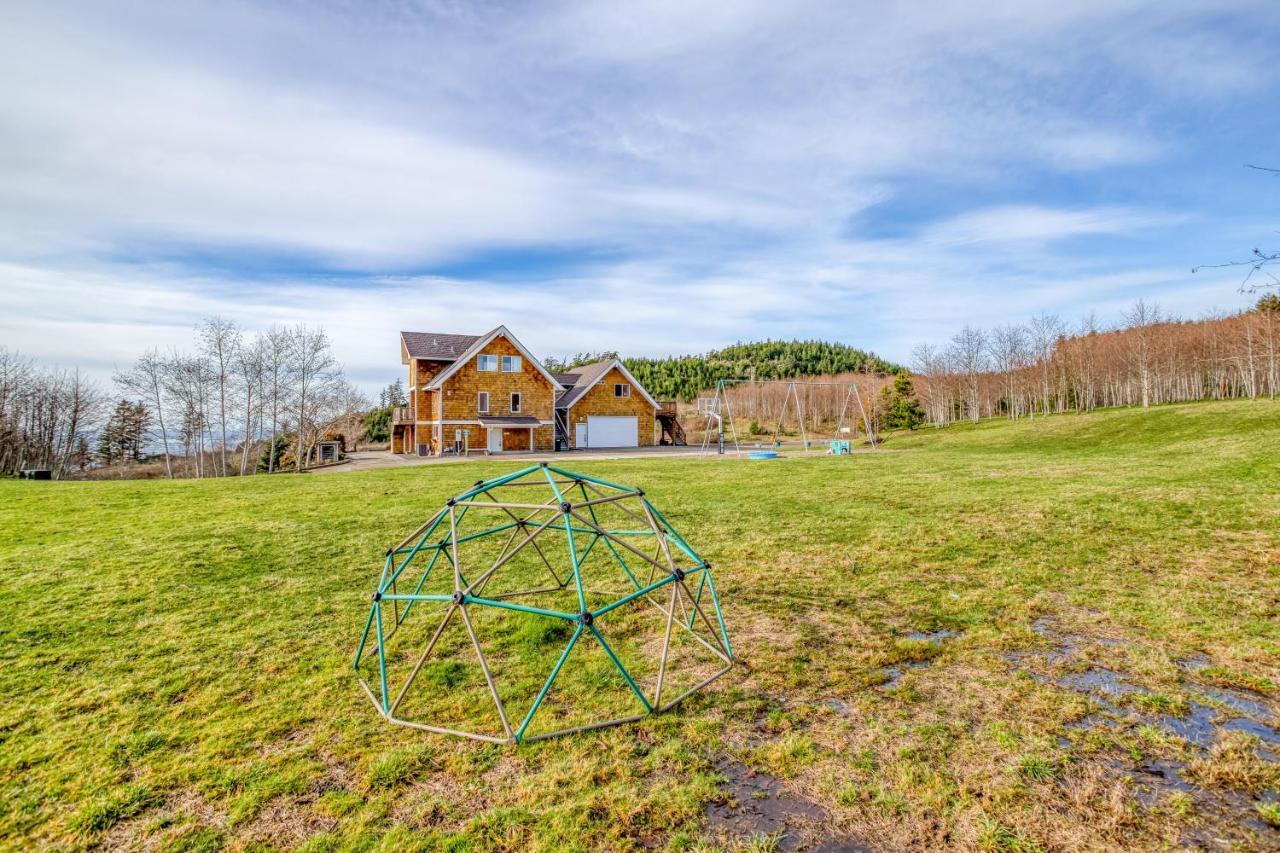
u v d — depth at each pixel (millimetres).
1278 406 25578
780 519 11055
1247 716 4090
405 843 3055
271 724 4266
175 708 4508
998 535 9234
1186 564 7441
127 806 3398
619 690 4711
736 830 3100
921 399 59094
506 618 6312
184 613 6500
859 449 34500
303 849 3027
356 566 8320
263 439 47812
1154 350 40406
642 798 3367
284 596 7070
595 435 41875
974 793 3352
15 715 4402
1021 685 4625
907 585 7117
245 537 9930
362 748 3951
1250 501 10273
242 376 46438
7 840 3146
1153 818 3115
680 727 4141
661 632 5906
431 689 4773
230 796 3480
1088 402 44344
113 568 8102
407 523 11102
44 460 43719
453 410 36531
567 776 3594
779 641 5613
